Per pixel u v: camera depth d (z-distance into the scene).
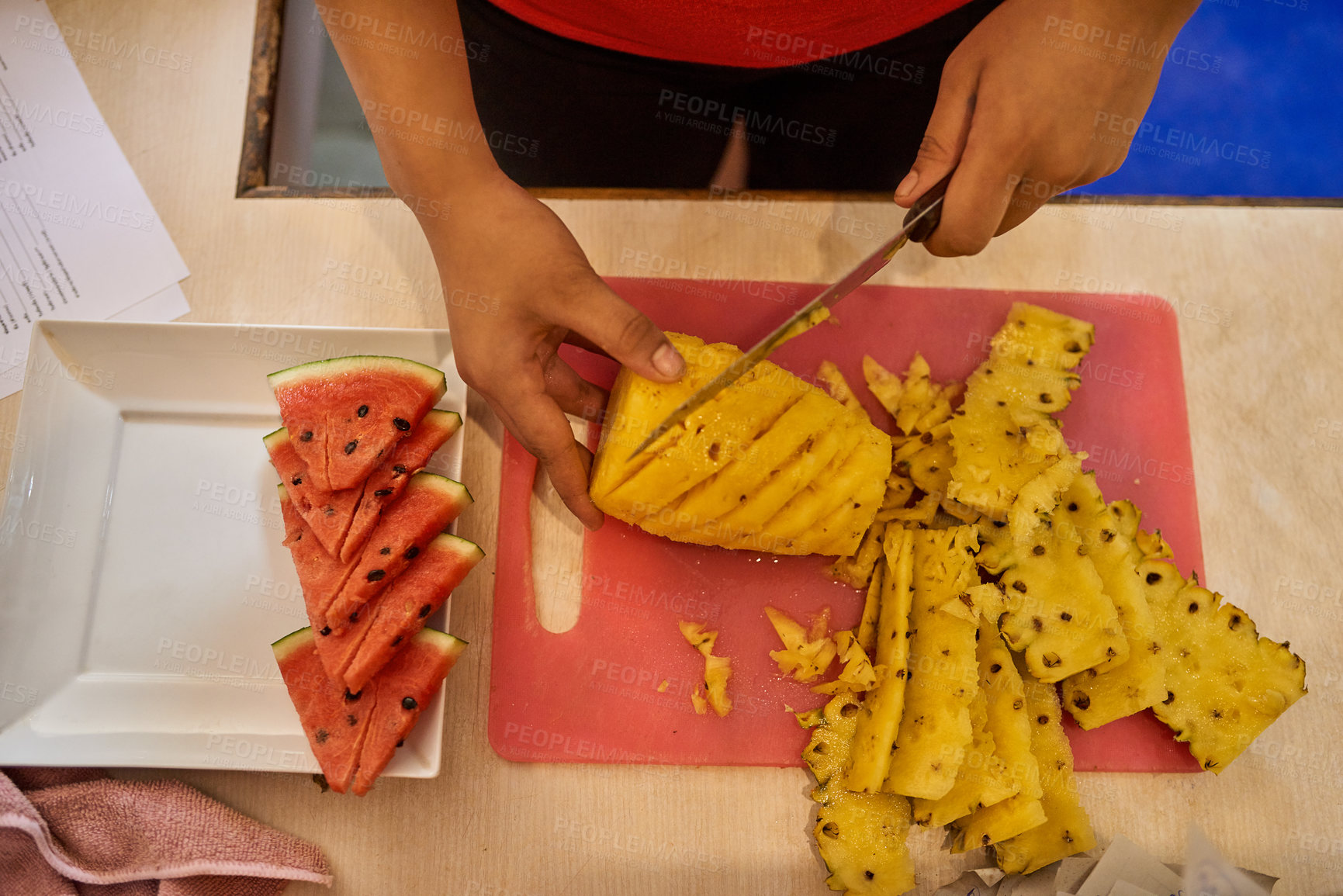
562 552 1.87
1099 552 1.72
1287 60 2.67
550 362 1.72
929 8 1.95
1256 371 1.99
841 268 2.01
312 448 1.69
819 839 1.67
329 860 1.71
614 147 2.28
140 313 1.96
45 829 1.61
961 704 1.59
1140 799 1.78
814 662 1.77
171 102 2.08
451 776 1.75
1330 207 2.07
